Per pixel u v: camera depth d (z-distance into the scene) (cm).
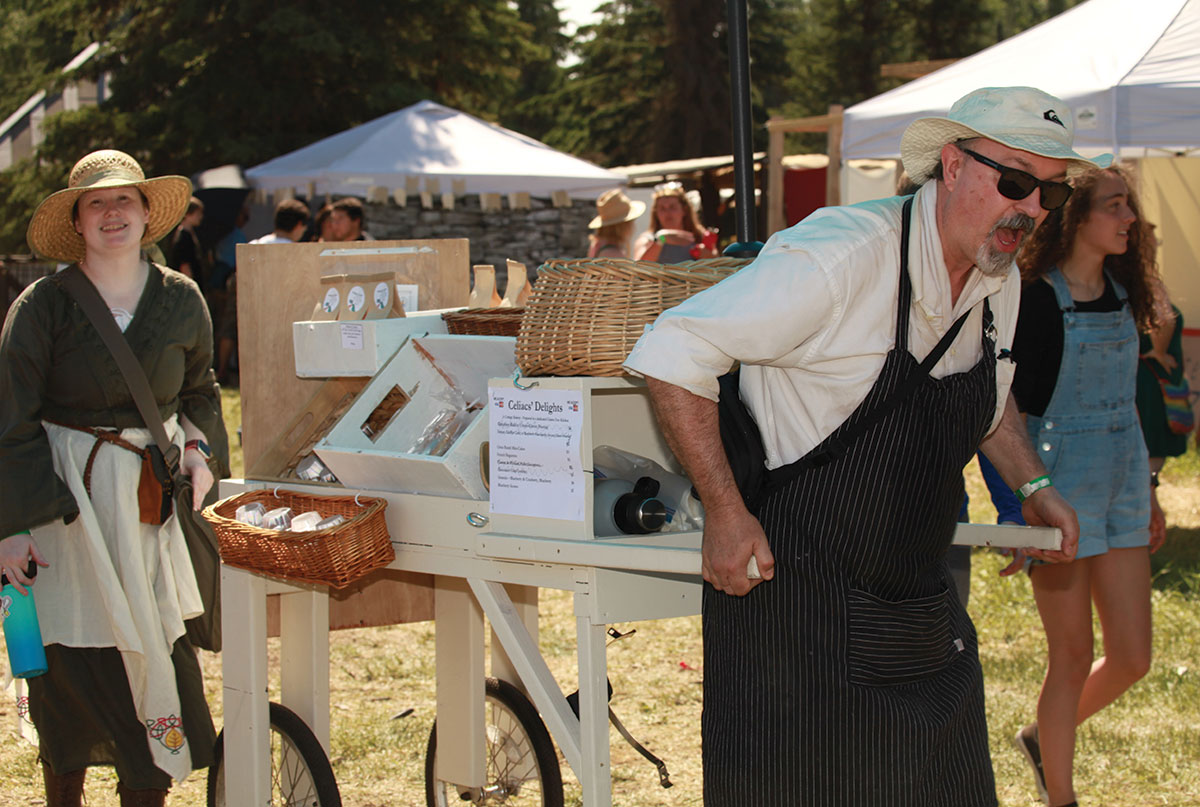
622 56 3950
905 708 197
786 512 199
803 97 3994
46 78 2711
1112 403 320
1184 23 506
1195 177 925
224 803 298
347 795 366
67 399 298
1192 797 360
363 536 242
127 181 299
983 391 205
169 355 310
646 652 515
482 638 305
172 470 304
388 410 286
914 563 203
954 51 3853
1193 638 508
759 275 189
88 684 302
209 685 474
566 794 369
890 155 579
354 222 843
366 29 2442
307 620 288
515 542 219
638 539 216
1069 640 328
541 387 217
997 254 187
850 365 194
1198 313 945
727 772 205
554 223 1562
